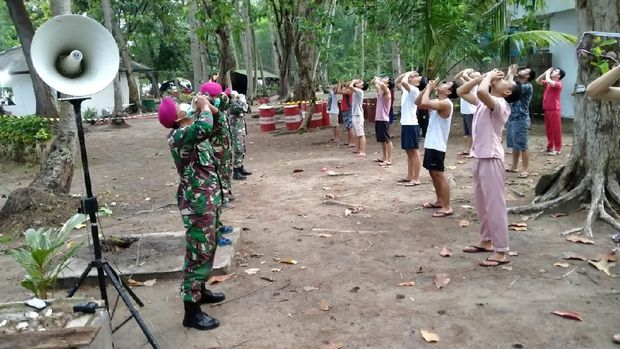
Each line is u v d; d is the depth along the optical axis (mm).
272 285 4527
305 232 5965
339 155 11172
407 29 12820
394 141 12977
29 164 12492
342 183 8383
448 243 5359
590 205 5773
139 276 4758
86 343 2832
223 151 5996
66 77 3506
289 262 5004
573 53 14320
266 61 51250
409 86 7664
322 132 15328
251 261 5129
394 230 5875
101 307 3232
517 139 8219
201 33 13555
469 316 3781
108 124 21938
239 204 7406
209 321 3830
